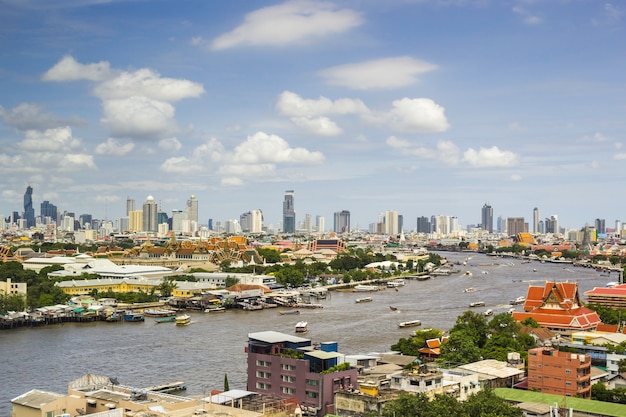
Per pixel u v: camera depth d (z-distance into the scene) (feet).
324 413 621.72
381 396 591.78
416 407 534.37
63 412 513.04
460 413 523.70
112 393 541.75
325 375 629.10
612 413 583.58
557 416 547.08
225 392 584.81
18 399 524.93
